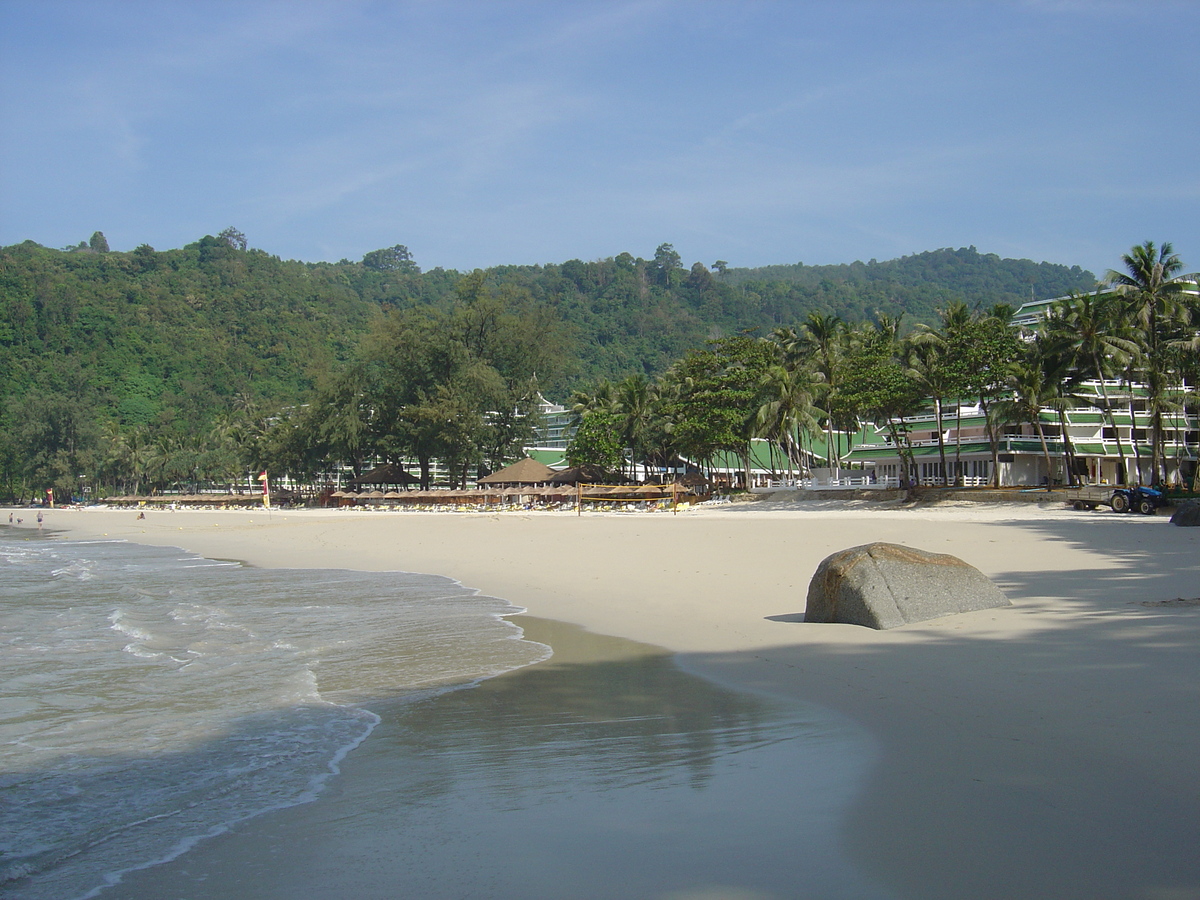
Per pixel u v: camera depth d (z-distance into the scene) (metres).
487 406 101.31
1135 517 41.03
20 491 160.00
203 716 10.50
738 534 34.72
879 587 13.84
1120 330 56.75
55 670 13.49
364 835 6.53
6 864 6.34
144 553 44.34
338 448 106.94
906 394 61.50
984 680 9.93
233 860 6.22
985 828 5.89
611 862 5.77
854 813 6.31
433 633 16.19
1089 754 7.17
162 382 197.88
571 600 20.06
